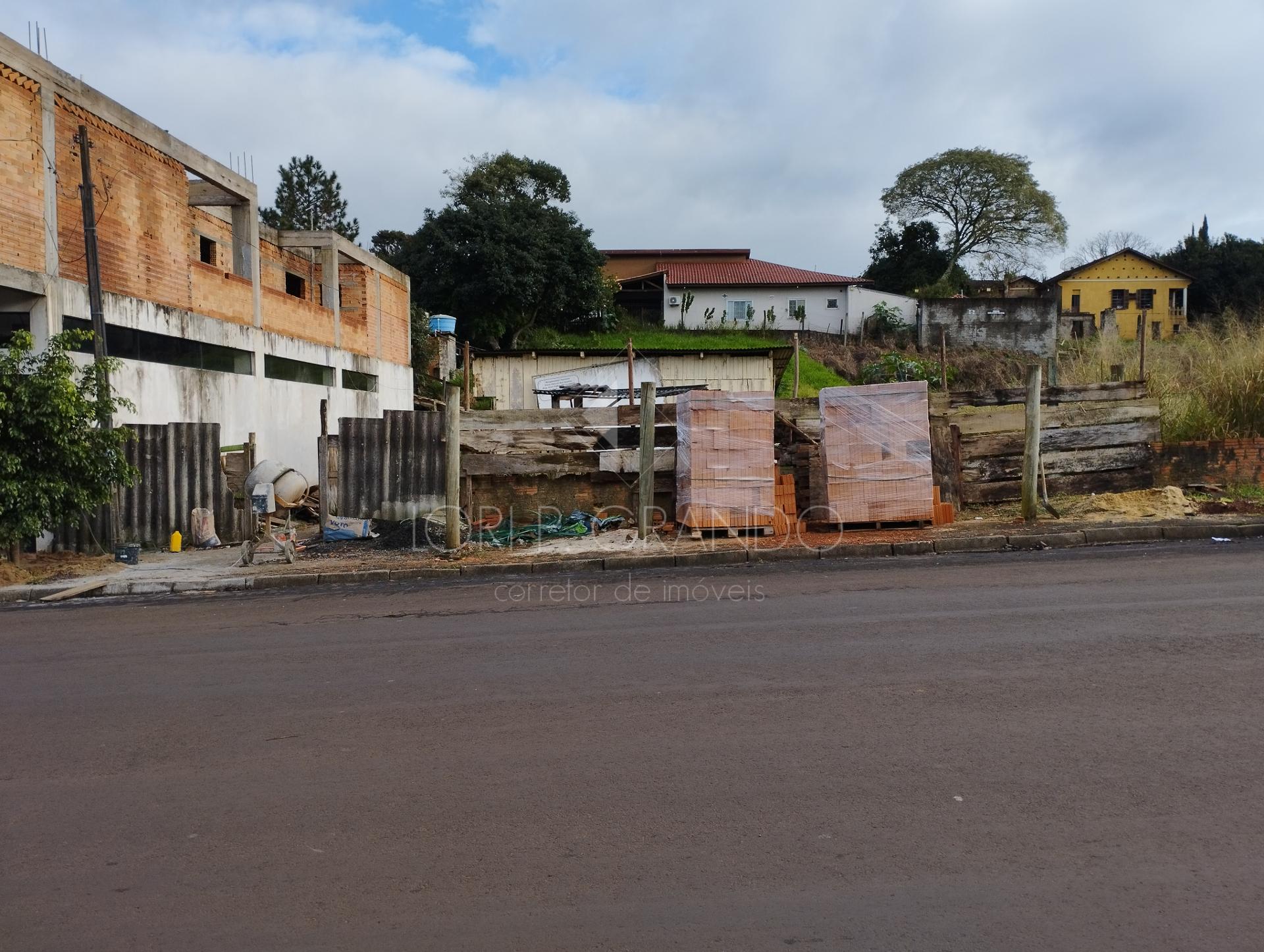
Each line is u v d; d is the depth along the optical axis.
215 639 7.85
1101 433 13.85
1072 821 3.79
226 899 3.42
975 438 13.80
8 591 10.50
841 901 3.25
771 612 7.89
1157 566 9.23
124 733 5.30
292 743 5.04
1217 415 14.79
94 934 3.21
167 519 13.76
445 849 3.74
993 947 2.96
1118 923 3.08
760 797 4.11
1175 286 52.47
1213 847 3.56
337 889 3.46
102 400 11.73
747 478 12.54
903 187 61.34
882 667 5.99
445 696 5.76
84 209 13.14
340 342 25.50
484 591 9.86
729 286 52.06
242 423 19.53
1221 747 4.49
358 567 11.41
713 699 5.47
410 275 43.97
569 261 44.78
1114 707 5.08
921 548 11.14
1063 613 7.30
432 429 14.05
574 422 13.69
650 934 3.09
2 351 11.55
